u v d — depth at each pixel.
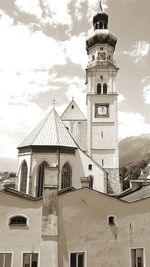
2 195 22.25
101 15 71.00
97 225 23.08
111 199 24.09
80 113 67.25
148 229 24.48
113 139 61.34
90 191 23.73
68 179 50.25
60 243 21.56
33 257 21.30
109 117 62.72
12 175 76.94
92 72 66.19
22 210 22.16
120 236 23.42
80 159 51.75
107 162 60.00
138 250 23.77
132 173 106.69
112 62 67.50
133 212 24.42
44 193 22.50
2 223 21.72
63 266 21.14
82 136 64.56
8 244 21.38
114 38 69.06
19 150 51.12
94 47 69.00
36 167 48.47
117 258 22.83
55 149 49.31
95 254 22.38
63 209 22.44
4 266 21.05
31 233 21.69
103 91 65.19
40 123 54.84
